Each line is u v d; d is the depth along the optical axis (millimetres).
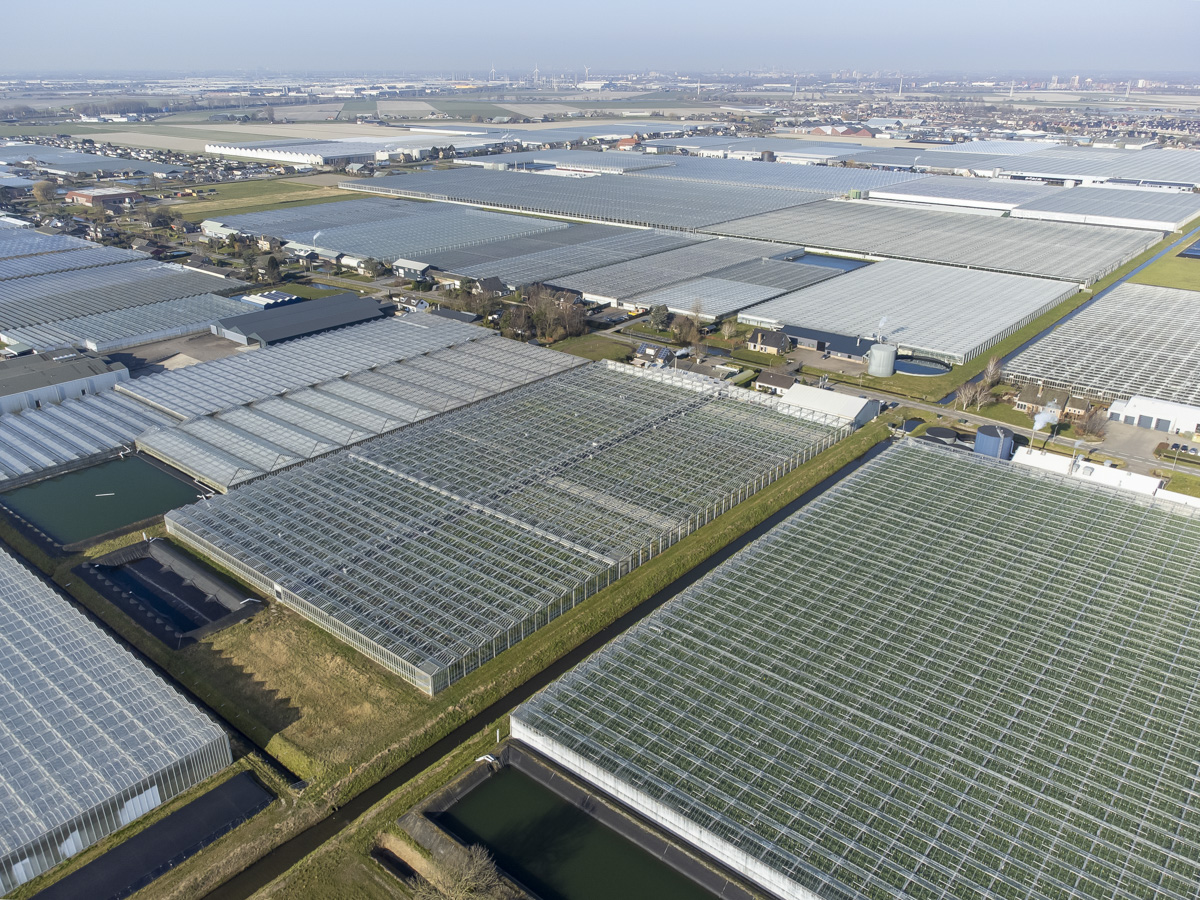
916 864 53688
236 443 115750
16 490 107375
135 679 70188
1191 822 56656
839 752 62562
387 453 111188
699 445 115188
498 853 58000
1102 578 83812
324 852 57719
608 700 68250
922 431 123875
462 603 80625
